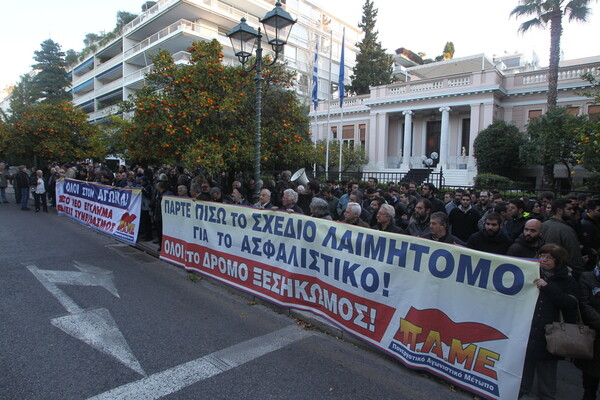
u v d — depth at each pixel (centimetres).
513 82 2078
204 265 589
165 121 739
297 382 312
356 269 384
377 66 3278
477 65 2614
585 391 296
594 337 264
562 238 417
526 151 1616
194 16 2886
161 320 427
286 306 459
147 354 349
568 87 1883
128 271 620
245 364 338
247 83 822
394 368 340
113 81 3766
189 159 706
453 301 307
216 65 784
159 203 738
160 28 3186
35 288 516
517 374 269
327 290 417
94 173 1320
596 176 990
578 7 1605
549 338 266
